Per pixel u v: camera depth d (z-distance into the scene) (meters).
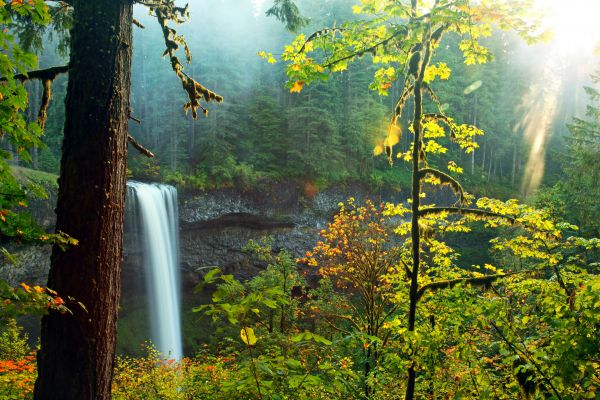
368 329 10.01
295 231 38.94
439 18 4.89
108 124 4.10
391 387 7.14
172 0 4.85
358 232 10.96
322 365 4.10
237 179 37.16
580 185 25.80
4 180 3.43
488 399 3.72
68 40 6.02
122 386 9.34
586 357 3.12
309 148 40.25
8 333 15.48
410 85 6.42
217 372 7.15
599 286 3.19
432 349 4.33
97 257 3.95
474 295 5.37
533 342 3.84
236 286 2.55
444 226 7.65
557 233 6.11
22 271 25.50
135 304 33.78
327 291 17.58
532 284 5.33
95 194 3.98
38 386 3.85
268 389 3.02
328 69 6.23
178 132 41.56
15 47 3.23
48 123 37.34
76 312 3.84
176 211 35.25
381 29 6.12
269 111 42.62
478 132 6.66
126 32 4.36
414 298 5.73
